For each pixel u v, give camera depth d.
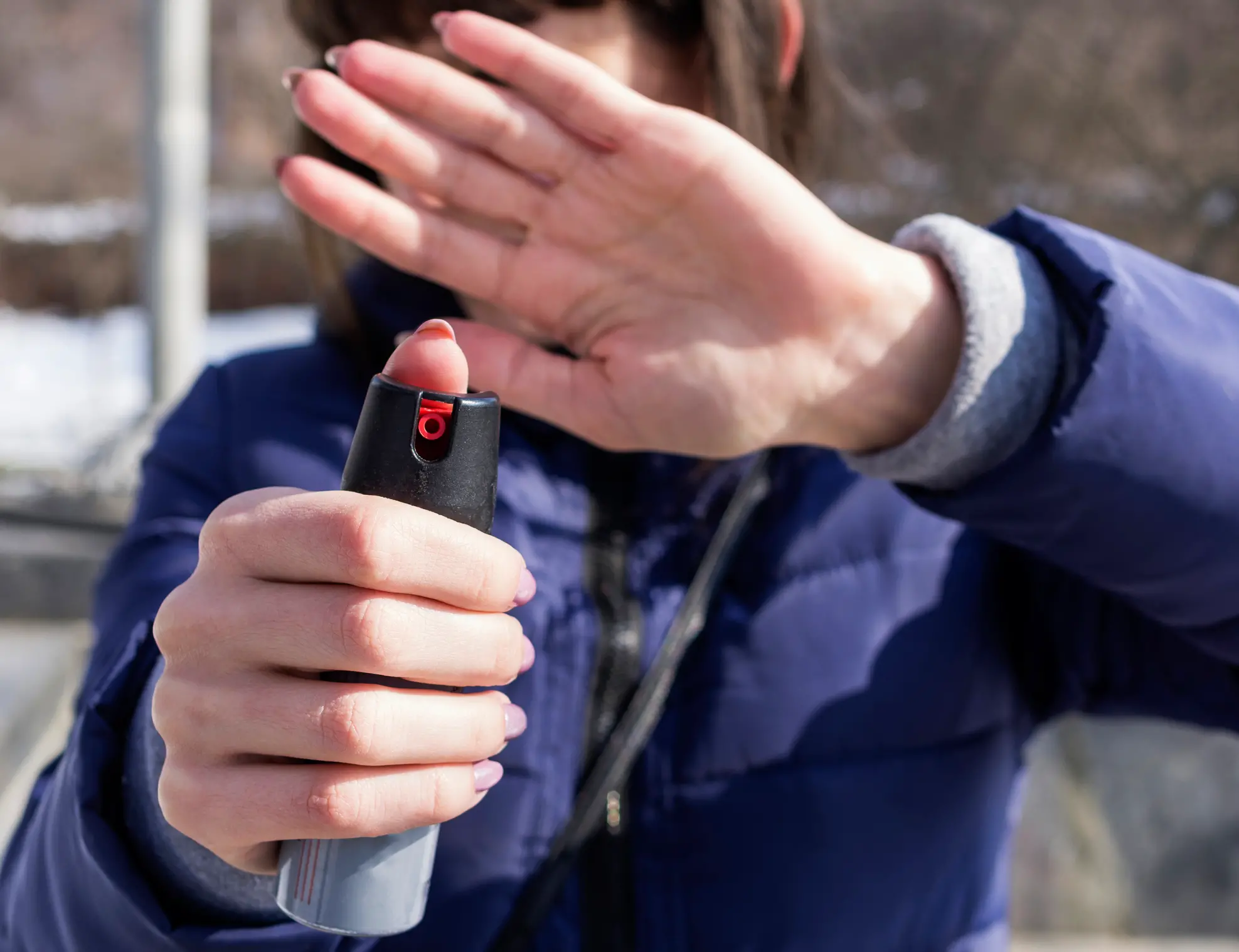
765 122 0.64
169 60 1.74
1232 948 1.32
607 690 0.59
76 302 5.12
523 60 0.54
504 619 0.44
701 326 0.54
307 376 0.64
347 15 0.62
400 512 0.43
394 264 0.56
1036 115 4.66
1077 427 0.51
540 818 0.57
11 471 2.26
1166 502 0.52
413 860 0.45
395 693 0.43
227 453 0.62
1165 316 0.51
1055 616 0.63
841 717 0.60
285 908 0.45
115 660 0.53
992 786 0.63
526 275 0.56
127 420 2.47
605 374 0.56
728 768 0.59
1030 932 1.34
